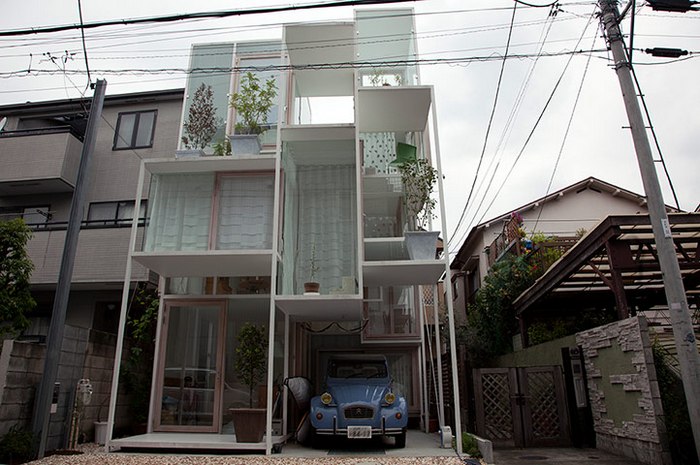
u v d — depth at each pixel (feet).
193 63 34.40
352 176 28.53
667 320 36.91
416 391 32.68
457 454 20.52
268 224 26.13
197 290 28.40
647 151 19.11
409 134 34.53
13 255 24.43
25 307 24.72
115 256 32.81
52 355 21.24
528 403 25.22
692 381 16.78
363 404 22.26
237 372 27.40
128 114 40.45
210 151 31.58
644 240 22.06
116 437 27.50
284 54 27.61
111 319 35.65
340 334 34.45
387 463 18.76
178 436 24.08
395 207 34.47
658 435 18.38
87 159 23.90
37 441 20.16
